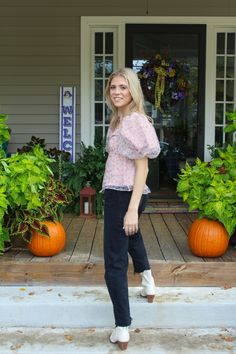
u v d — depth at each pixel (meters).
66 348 2.97
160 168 6.19
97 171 5.42
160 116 6.11
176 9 5.88
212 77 6.00
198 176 3.78
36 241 3.66
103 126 6.14
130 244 3.15
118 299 2.85
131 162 2.80
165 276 3.54
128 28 5.91
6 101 6.02
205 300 3.31
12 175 3.48
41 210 3.64
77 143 6.07
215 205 3.51
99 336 3.13
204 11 5.88
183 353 2.91
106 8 5.86
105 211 2.83
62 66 5.95
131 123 2.75
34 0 5.85
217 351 2.94
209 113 6.05
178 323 3.26
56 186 3.92
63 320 3.27
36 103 6.02
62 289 3.50
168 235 4.51
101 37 6.02
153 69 5.95
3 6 5.86
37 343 3.04
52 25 5.89
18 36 5.91
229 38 6.02
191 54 5.97
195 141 6.14
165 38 5.95
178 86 6.01
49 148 6.06
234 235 3.98
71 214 5.48
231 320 3.27
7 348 2.98
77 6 5.86
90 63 6.00
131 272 3.52
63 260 3.64
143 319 3.25
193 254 3.80
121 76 2.82
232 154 4.02
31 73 5.97
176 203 5.87
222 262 3.55
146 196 2.96
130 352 2.92
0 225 3.38
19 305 3.26
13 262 3.56
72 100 5.97
